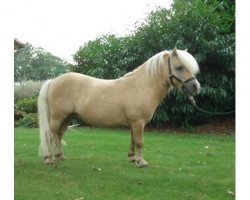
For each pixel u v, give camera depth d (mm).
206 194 4160
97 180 4590
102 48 11062
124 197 3986
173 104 9539
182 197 4031
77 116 5340
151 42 9664
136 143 5141
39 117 5273
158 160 5828
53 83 5266
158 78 5070
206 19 9555
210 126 10094
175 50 4949
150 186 4402
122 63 9859
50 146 5258
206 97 9875
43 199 3898
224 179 4770
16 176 4703
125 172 4973
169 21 9812
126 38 10641
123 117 5086
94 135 8578
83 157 5988
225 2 11391
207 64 9773
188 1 10984
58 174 4836
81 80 5215
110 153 6367
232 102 10164
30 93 14297
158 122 9773
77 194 4059
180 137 8477
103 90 5117
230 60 9516
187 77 4879
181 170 5191
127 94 5039
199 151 6699
